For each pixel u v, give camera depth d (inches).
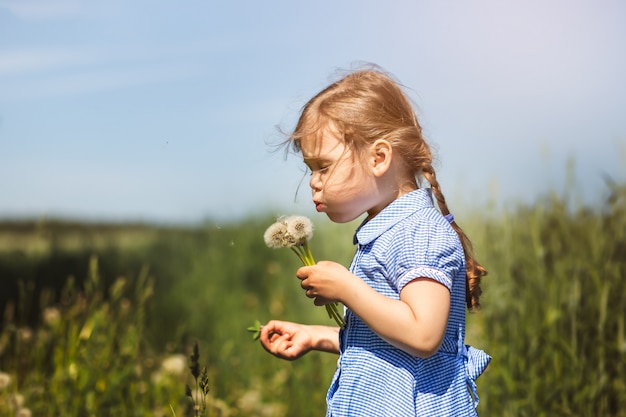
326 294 98.7
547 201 204.4
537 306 183.5
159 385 187.0
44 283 295.4
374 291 97.6
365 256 104.7
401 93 111.3
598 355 173.9
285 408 211.9
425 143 110.0
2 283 288.0
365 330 102.8
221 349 269.1
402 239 101.4
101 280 268.2
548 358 177.2
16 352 185.0
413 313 95.8
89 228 368.2
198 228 392.8
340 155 104.9
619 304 176.7
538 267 187.2
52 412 170.6
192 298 322.7
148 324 276.4
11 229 334.0
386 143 104.3
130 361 185.3
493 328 188.2
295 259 345.1
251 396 205.5
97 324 182.9
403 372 99.5
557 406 166.6
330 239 340.8
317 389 218.1
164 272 344.8
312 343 118.3
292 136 108.0
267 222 382.9
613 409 170.7
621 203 190.1
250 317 307.0
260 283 345.4
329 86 111.3
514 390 171.9
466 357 106.5
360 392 101.2
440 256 100.0
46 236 299.4
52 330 189.5
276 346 118.0
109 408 174.4
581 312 179.0
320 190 106.7
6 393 171.3
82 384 173.9
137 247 362.0
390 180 106.3
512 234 201.3
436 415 99.3
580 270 184.4
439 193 109.9
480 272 113.1
